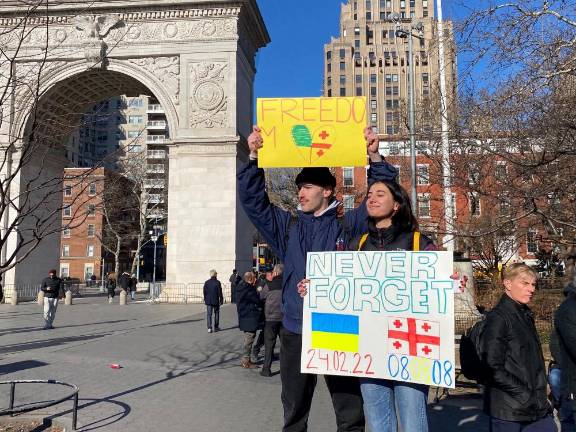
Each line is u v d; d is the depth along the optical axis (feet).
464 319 37.40
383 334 11.43
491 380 13.11
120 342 46.39
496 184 47.19
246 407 24.57
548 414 13.26
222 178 94.27
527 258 98.27
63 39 98.02
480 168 46.85
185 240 93.45
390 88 330.75
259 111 12.96
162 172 183.32
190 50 97.91
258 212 13.23
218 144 95.14
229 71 96.94
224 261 92.27
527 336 13.17
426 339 11.02
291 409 12.51
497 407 13.12
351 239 13.19
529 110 36.17
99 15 98.37
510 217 41.68
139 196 168.35
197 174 94.79
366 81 338.75
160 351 41.42
